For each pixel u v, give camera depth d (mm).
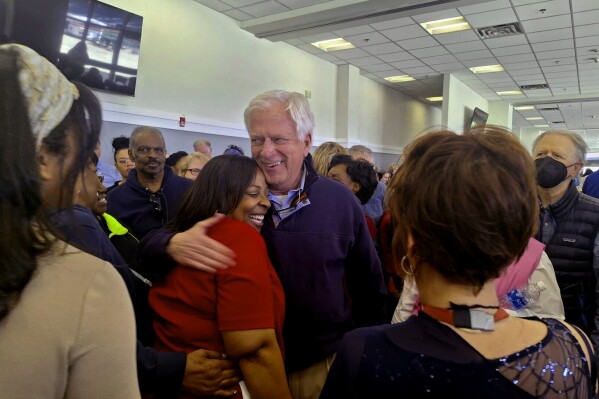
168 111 5328
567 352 561
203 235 961
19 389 420
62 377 444
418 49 7223
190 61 5543
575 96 10758
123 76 4629
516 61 7770
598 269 1395
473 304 551
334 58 7902
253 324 910
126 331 491
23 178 420
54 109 476
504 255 519
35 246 443
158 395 906
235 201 1098
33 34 3711
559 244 1484
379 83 9734
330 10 5484
